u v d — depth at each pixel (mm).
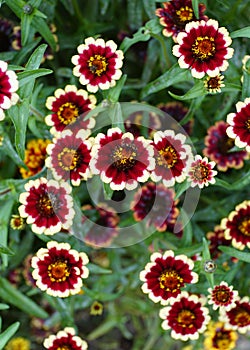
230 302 490
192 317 490
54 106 485
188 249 485
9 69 447
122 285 603
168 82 495
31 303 580
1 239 508
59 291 473
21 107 462
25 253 605
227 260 538
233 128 458
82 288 541
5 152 527
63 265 470
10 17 593
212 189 585
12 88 438
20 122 463
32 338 685
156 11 501
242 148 488
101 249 595
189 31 459
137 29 589
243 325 515
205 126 573
